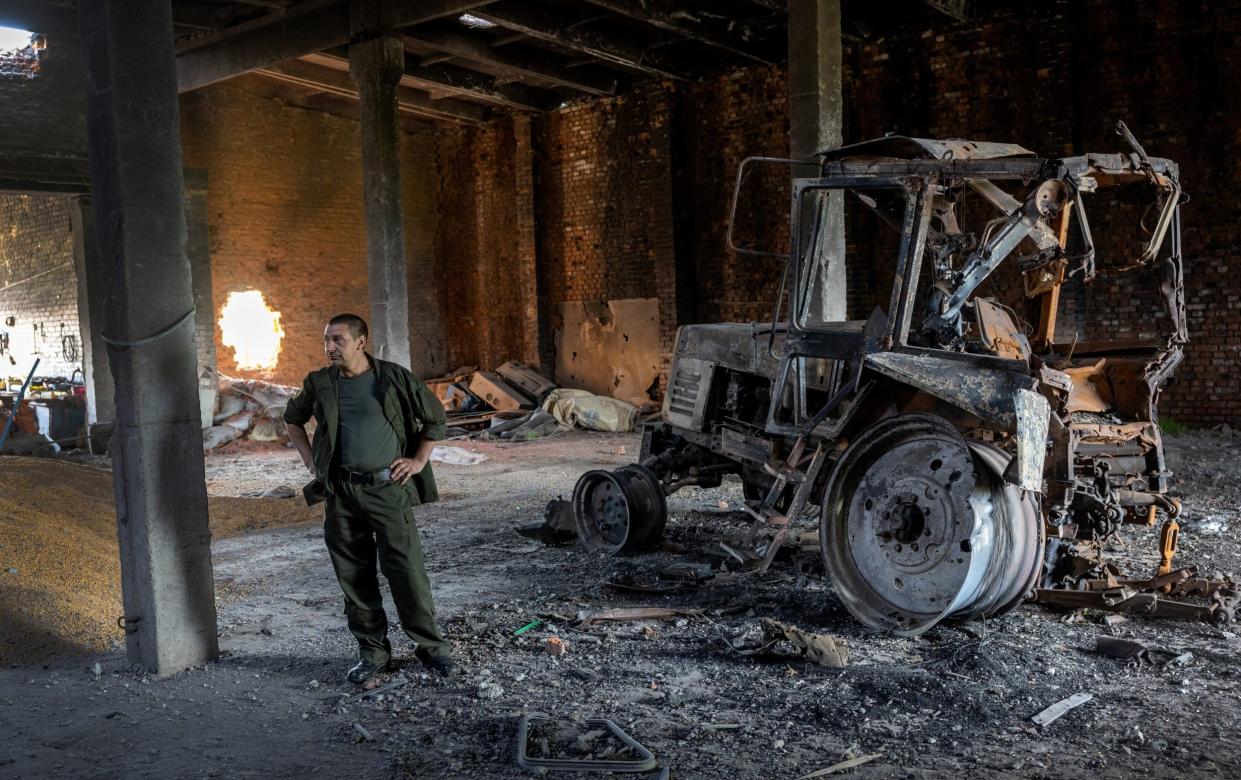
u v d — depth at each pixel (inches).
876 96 508.1
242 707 149.7
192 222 564.7
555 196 673.0
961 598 169.6
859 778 119.3
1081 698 143.6
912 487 179.9
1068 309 454.9
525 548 266.8
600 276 652.1
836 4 369.7
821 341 200.8
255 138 625.3
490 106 698.2
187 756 131.1
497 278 709.9
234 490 396.5
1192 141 424.5
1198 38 418.9
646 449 271.7
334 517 157.2
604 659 169.0
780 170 556.7
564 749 129.6
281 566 254.8
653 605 203.6
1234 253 419.5
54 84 497.7
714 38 503.5
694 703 146.8
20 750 133.7
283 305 642.8
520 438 540.4
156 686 160.1
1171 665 156.7
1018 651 162.6
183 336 168.7
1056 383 172.1
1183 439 415.8
